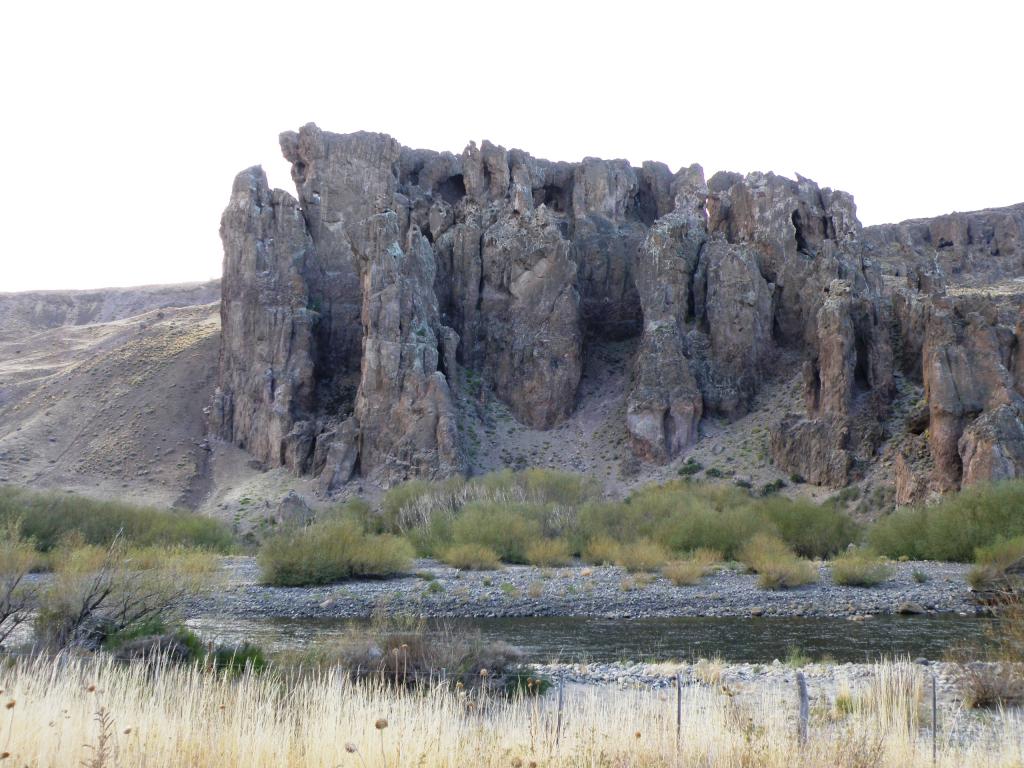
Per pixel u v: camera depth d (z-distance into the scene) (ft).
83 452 351.46
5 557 95.81
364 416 311.06
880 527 199.31
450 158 379.35
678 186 380.58
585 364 348.59
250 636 115.24
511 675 77.66
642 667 90.43
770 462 277.64
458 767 46.96
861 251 325.83
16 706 48.14
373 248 326.44
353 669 73.77
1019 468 211.41
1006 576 139.33
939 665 87.20
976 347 232.12
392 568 180.96
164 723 49.60
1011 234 453.99
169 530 224.74
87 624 83.82
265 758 46.83
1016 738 55.47
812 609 142.72
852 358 272.51
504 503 229.66
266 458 333.42
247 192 362.94
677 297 324.39
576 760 47.67
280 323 346.74
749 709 62.03
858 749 49.49
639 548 187.11
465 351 344.69
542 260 344.49
